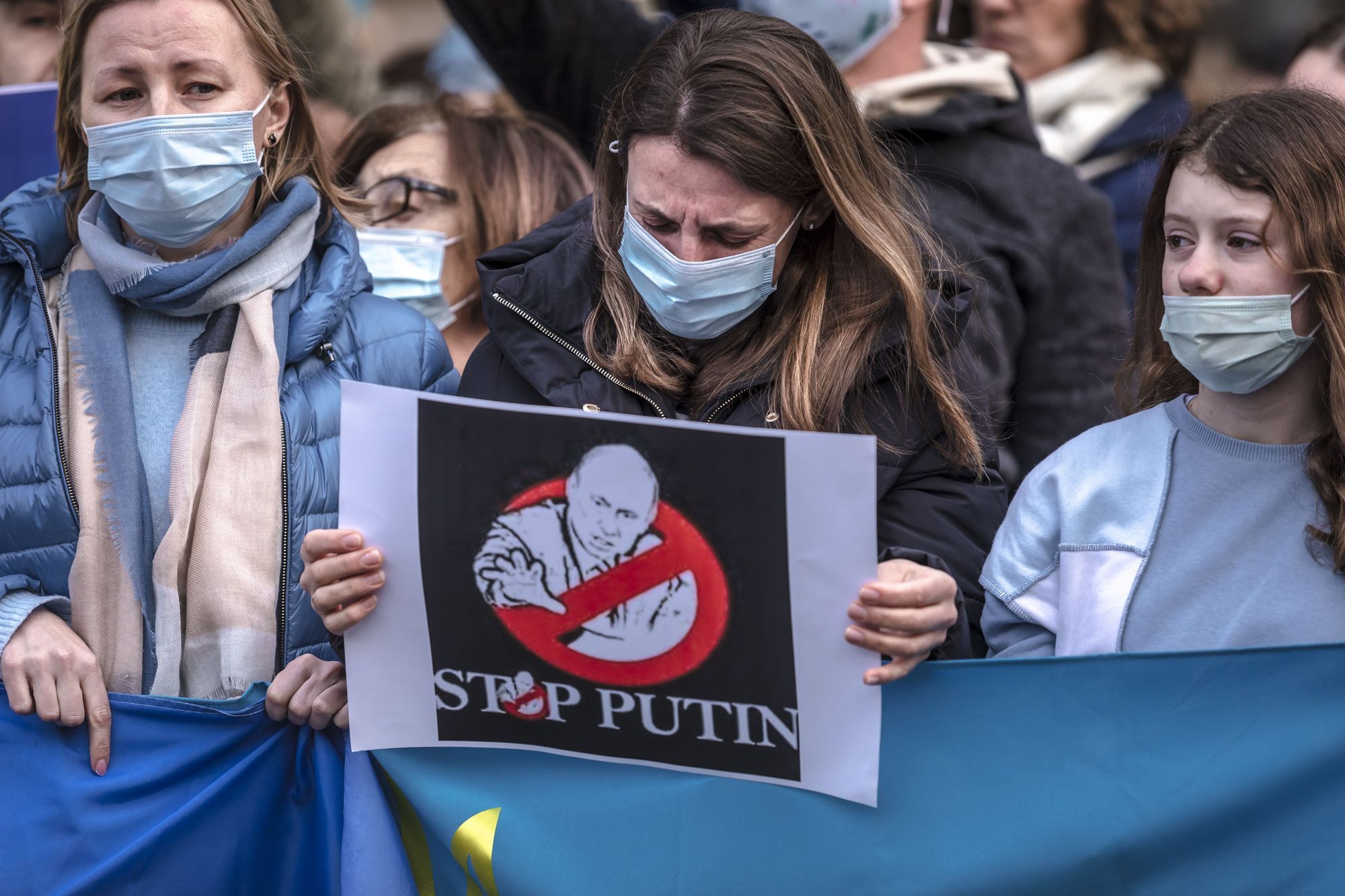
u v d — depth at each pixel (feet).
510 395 24.95
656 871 22.74
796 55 23.41
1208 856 22.34
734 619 21.77
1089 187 38.37
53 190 27.61
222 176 25.73
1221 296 22.30
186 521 25.26
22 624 24.64
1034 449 37.65
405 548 22.11
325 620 22.48
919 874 22.45
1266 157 21.97
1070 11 38.65
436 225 39.22
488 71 39.50
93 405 25.36
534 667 22.48
